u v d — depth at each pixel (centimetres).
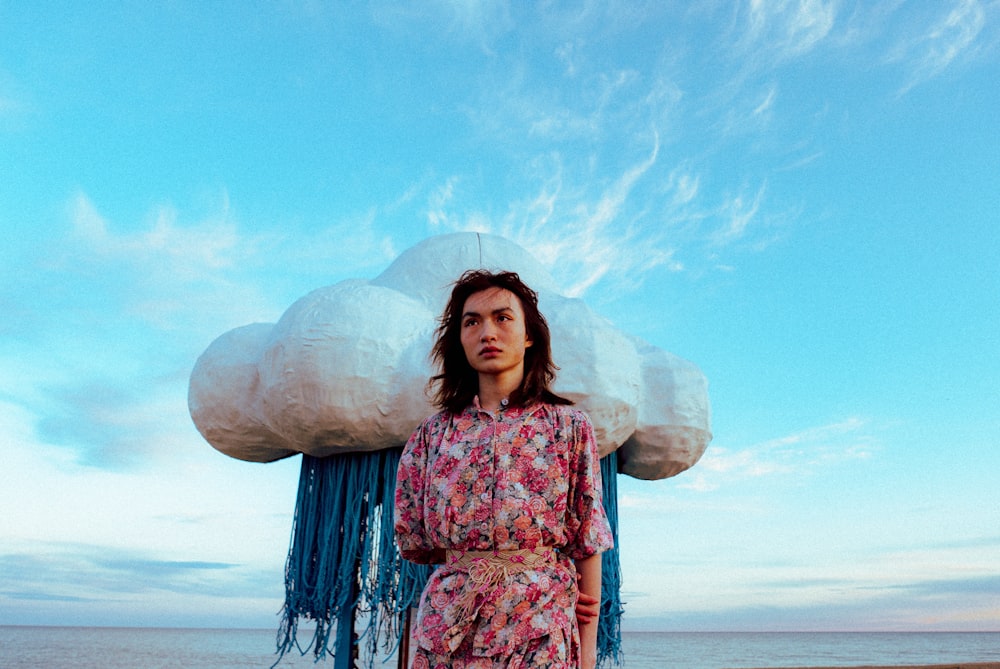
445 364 212
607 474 494
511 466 186
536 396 198
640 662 6259
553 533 185
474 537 183
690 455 513
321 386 435
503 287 206
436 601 184
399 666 435
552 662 174
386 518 457
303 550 479
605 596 468
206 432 514
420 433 205
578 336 449
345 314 450
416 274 523
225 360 509
